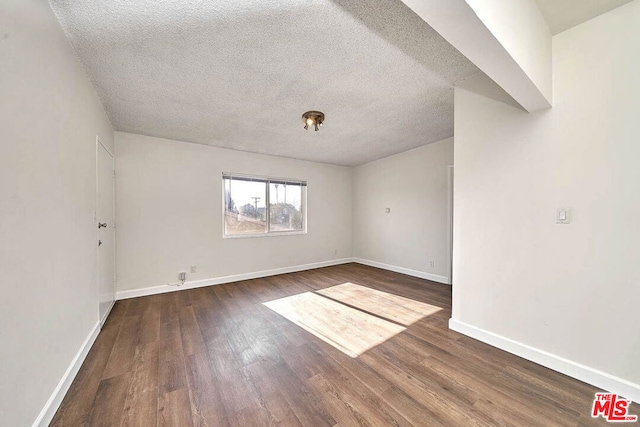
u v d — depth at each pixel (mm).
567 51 1698
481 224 2172
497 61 1303
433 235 4180
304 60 1935
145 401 1484
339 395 1541
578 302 1675
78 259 1806
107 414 1385
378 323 2549
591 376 1613
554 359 1771
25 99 1179
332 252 5430
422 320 2619
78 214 1818
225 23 1547
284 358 1939
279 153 4504
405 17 1540
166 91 2326
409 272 4555
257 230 4480
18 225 1117
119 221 3242
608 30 1540
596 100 1590
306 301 3195
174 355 1975
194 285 3791
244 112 2797
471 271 2246
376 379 1689
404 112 2898
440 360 1904
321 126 3285
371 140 3920
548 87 1707
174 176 3652
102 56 1823
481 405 1451
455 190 2348
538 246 1851
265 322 2582
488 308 2139
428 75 2174
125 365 1836
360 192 5586
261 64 1968
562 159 1732
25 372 1146
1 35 1017
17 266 1105
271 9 1453
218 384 1640
